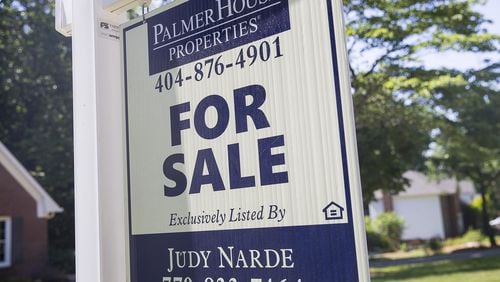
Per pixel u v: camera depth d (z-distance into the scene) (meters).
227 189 2.31
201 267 2.36
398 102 10.98
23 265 14.60
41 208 15.02
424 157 16.12
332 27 2.08
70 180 20.48
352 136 1.98
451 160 18.17
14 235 14.62
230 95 2.35
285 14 2.21
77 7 2.86
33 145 20.22
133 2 2.79
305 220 2.06
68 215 20.41
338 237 1.98
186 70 2.54
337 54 2.05
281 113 2.18
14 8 20.58
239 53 2.35
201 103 2.46
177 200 2.49
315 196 2.05
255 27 2.31
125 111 2.75
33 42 20.91
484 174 20.38
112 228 2.71
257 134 2.24
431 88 10.41
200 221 2.39
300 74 2.14
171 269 2.46
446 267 13.37
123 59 2.80
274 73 2.22
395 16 9.79
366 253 1.90
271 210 2.16
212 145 2.39
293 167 2.12
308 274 2.04
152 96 2.66
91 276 2.64
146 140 2.65
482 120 12.49
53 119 20.77
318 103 2.08
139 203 2.63
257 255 2.18
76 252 2.70
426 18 9.81
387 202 27.75
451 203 28.12
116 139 2.80
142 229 2.60
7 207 14.38
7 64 20.52
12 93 20.41
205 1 2.51
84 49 2.82
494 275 11.30
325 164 2.04
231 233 2.28
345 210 1.97
